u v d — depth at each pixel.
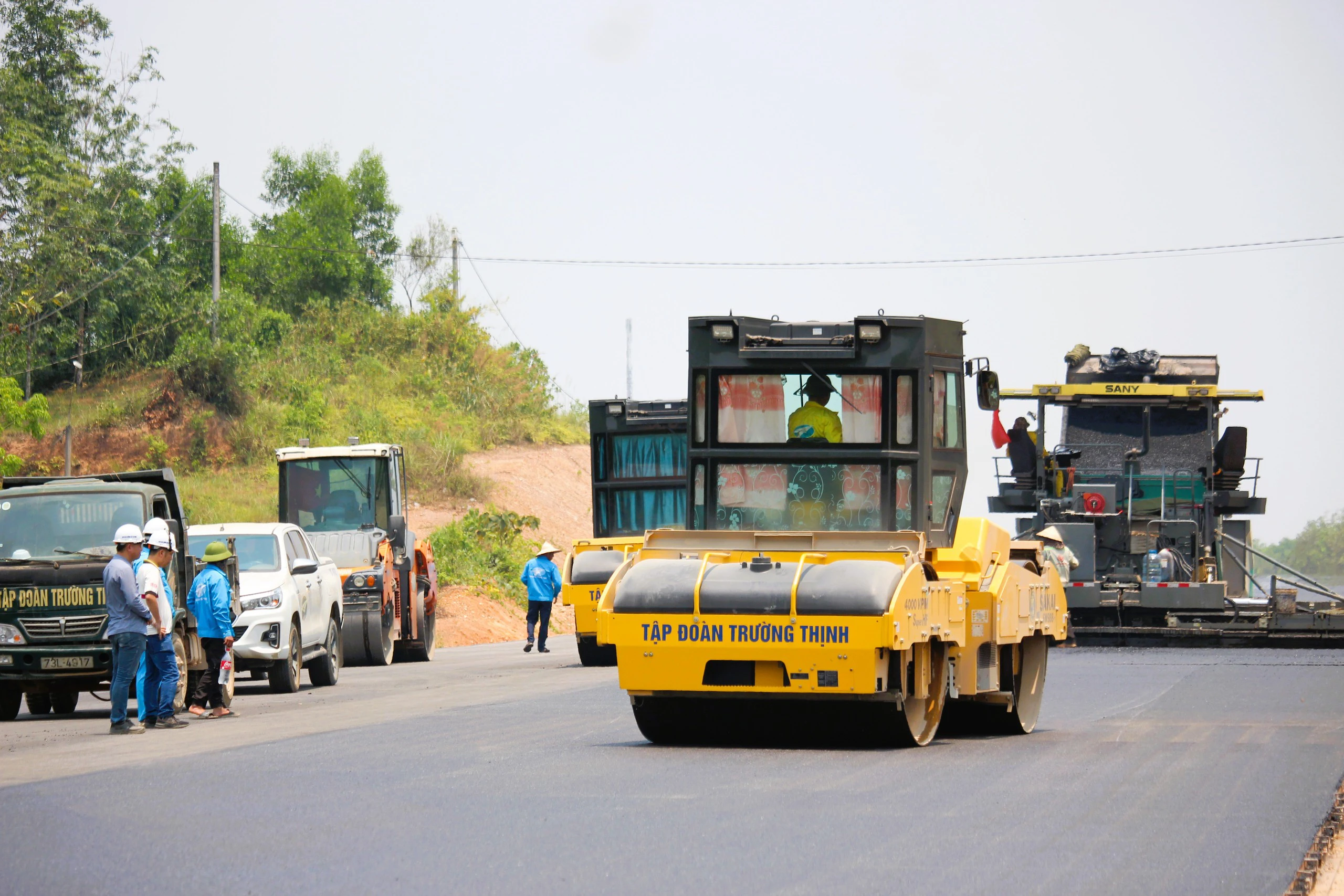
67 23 184.88
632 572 42.34
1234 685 63.19
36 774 37.88
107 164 189.12
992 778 35.62
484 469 184.38
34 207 170.88
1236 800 32.38
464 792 33.44
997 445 68.00
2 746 46.31
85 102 186.75
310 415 176.50
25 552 56.88
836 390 45.38
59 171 174.88
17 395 135.25
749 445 45.66
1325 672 70.12
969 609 45.00
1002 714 47.31
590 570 83.50
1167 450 93.50
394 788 34.00
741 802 31.89
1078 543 89.69
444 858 25.77
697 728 43.88
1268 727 47.12
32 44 183.75
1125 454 93.50
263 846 27.02
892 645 39.66
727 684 40.91
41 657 55.75
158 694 51.94
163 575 51.94
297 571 69.31
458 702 58.94
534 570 100.62
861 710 41.94
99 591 56.16
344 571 89.38
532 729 47.91
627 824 29.17
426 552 100.50
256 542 70.62
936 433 45.66
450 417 199.50
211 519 144.62
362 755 40.56
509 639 126.06
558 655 98.06
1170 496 92.94
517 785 34.41
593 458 92.81
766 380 45.69
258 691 70.12
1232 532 93.75
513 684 69.31
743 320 45.56
